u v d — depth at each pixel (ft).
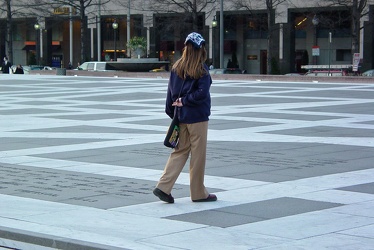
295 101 96.68
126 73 180.24
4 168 46.32
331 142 57.36
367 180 41.32
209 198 35.99
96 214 33.50
